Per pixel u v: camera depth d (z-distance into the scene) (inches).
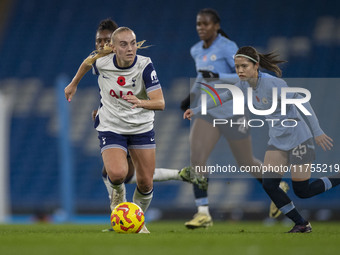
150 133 816.3
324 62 2731.3
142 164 819.4
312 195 850.8
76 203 2340.1
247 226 1289.4
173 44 2987.2
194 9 3125.0
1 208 1854.1
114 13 3223.4
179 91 2783.0
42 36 3253.0
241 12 3016.7
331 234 790.5
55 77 3058.6
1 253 487.8
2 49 3233.3
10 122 2950.3
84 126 2807.6
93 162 2704.2
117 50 768.3
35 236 729.6
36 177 2763.3
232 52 1083.9
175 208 2176.4
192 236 722.8
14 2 3435.0
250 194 2364.7
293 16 2940.5
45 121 2930.6
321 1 2965.1
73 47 3174.2
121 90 794.2
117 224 777.6
